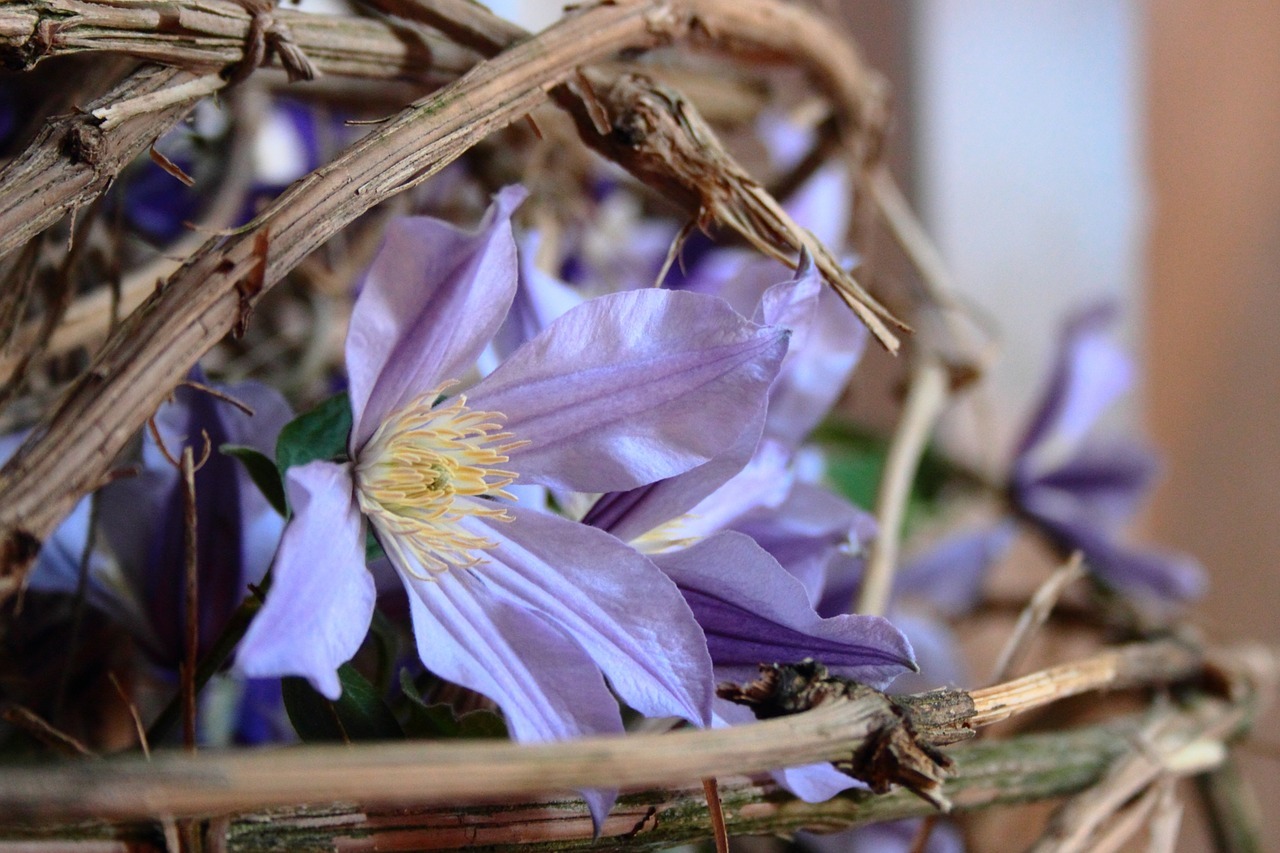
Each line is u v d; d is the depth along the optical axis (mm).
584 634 392
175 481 428
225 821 377
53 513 356
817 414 461
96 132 392
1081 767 477
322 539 376
